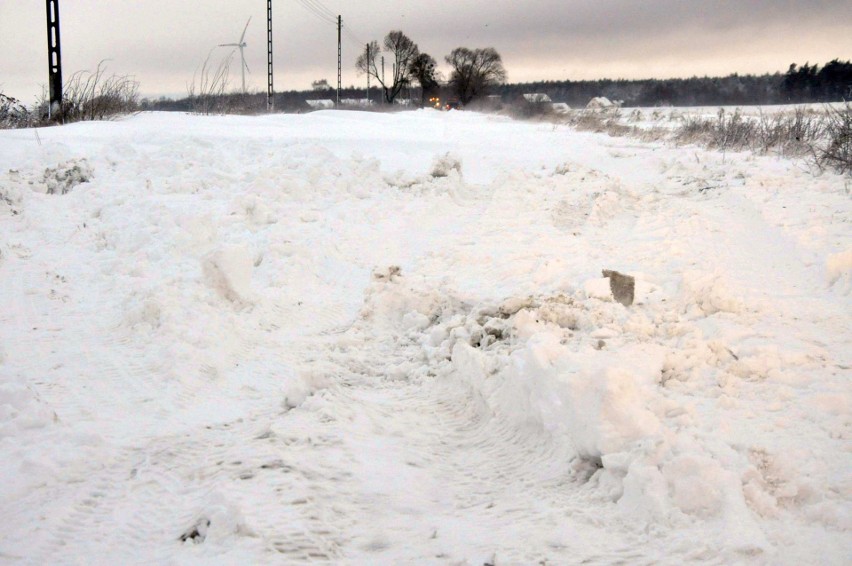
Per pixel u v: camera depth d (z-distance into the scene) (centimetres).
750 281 1027
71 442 586
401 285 988
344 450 560
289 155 1941
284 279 1112
